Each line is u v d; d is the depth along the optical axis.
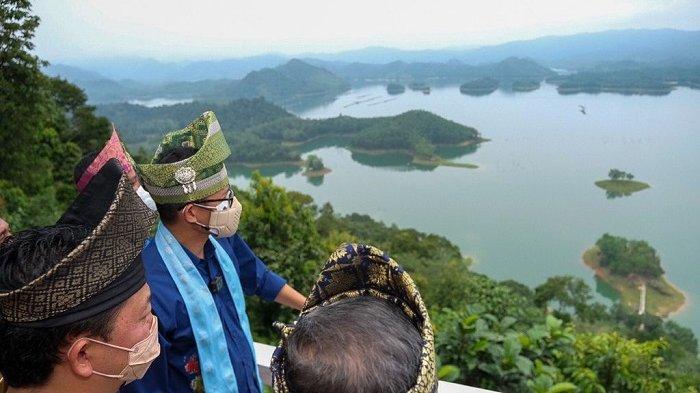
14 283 0.97
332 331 0.77
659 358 3.87
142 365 1.20
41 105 15.44
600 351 3.53
